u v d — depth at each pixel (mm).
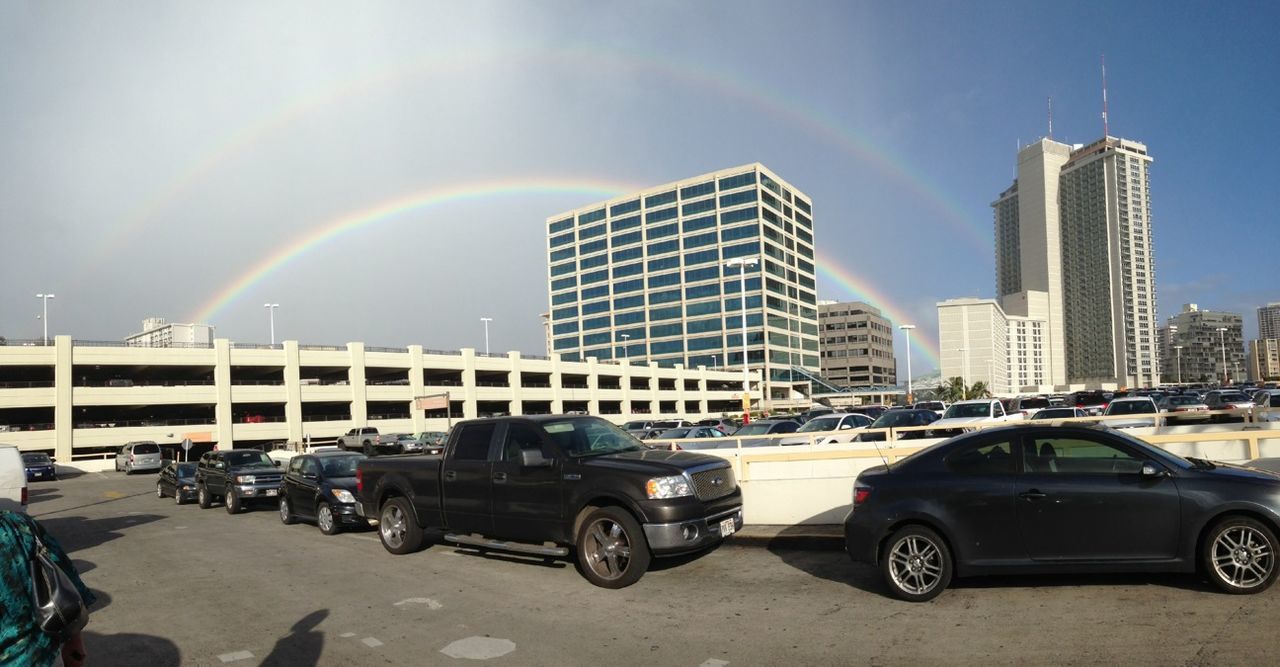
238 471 18578
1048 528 6625
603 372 88750
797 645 5852
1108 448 6758
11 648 2633
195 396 55781
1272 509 6164
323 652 6223
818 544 9734
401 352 68062
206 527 15594
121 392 53062
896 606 6789
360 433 49812
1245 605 6012
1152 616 5930
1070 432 6906
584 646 6102
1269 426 13273
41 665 2689
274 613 7586
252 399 58500
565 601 7617
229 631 6996
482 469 9609
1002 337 182250
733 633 6254
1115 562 6504
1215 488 6336
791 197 133250
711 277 122750
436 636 6547
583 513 8531
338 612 7500
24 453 40062
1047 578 7289
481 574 9141
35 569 2730
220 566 10508
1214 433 10859
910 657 5418
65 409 50719
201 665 6031
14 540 2701
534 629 6645
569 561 9719
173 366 56031
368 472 11383
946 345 155625
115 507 21891
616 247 134875
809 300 138000
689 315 124750
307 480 14703
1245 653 5035
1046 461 6848
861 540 7207
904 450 11141
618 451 9359
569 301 142250
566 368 83875
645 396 94625
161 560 11320
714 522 8414
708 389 111250
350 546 11961
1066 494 6598
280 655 6203
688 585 8062
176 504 21922
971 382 141625
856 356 167125
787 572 8422
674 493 8008
